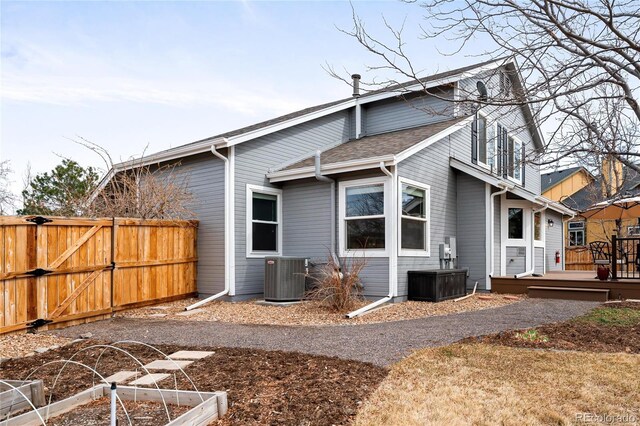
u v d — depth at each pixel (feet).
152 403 12.84
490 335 21.50
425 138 37.76
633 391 14.08
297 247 38.58
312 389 13.96
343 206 36.17
